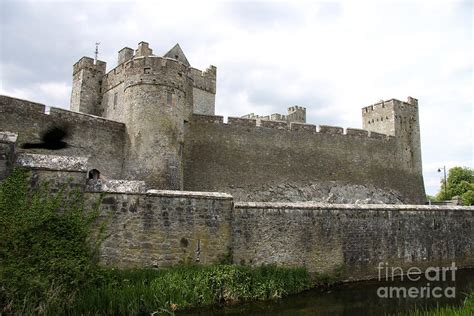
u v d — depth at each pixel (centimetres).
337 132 3147
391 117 3556
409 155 3584
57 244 1055
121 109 2536
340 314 1184
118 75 2650
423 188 3656
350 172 3130
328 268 1511
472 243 2012
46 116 1947
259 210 1420
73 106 2912
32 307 924
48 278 994
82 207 1140
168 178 2036
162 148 2050
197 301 1155
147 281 1138
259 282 1290
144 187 1244
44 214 1066
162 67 2130
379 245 1666
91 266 1093
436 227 1888
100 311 1002
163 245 1229
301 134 2967
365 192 3155
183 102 2203
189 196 1291
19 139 1842
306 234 1489
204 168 2545
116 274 1127
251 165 2708
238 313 1155
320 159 3006
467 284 1605
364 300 1342
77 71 2917
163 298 1093
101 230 1157
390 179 3366
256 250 1383
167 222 1247
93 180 1191
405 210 1792
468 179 5338
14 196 1044
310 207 1523
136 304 1048
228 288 1221
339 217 1581
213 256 1297
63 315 948
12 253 990
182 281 1157
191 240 1270
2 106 1811
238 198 2605
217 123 2664
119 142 2159
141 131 2061
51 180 1112
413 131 3675
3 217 1012
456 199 3538
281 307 1238
